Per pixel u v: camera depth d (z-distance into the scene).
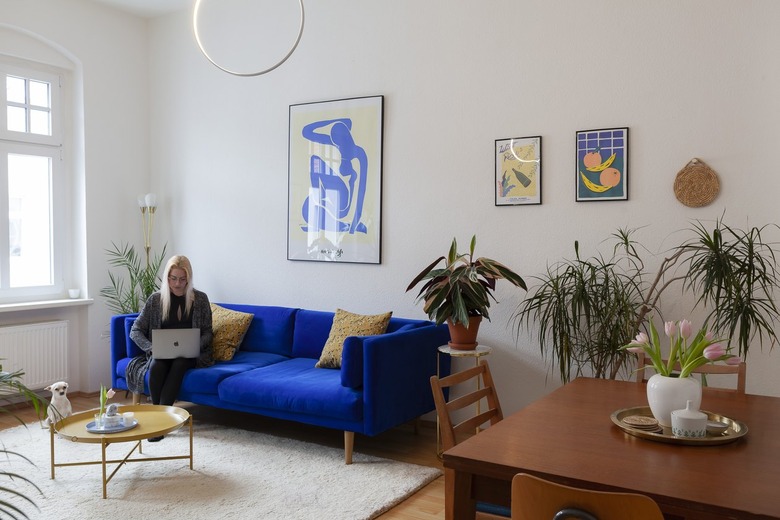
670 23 4.00
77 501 3.31
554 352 4.32
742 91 3.82
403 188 4.91
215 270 5.91
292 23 5.38
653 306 3.76
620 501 1.48
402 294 4.94
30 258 5.61
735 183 3.85
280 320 5.07
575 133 4.29
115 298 5.95
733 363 2.38
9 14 5.21
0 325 5.31
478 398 2.76
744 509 1.53
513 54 4.48
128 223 6.09
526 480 1.59
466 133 4.66
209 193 5.92
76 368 5.82
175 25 6.06
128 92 6.08
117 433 3.41
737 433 2.11
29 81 5.58
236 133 5.75
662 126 4.04
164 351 4.50
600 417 2.34
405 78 4.88
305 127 5.34
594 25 4.22
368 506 3.26
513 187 4.48
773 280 3.75
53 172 5.73
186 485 3.54
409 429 4.69
